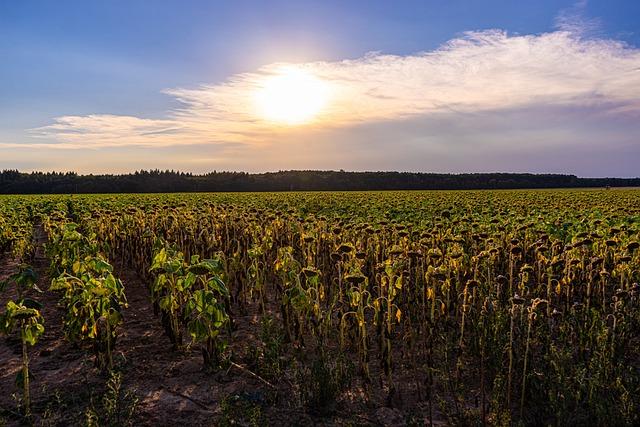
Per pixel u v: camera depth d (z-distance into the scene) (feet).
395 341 26.81
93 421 17.06
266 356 22.17
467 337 26.30
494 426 17.61
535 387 19.29
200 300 21.85
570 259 33.45
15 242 54.08
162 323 27.89
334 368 21.45
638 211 80.38
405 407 19.67
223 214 57.62
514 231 46.55
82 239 32.63
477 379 21.90
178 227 47.26
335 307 32.48
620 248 36.22
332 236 42.06
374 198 150.82
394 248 31.48
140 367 23.06
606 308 30.42
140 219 50.90
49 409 18.53
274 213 54.70
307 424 18.29
